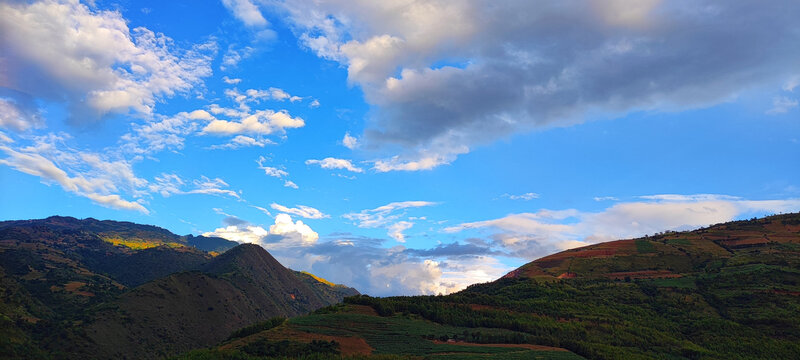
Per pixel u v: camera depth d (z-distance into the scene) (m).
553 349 120.88
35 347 175.88
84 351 187.75
